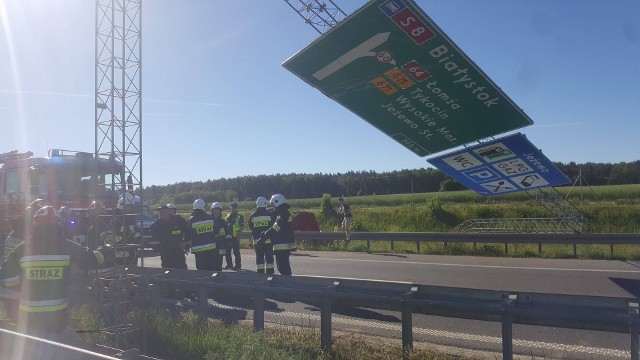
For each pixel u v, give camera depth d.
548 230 23.02
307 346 6.84
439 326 8.66
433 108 8.08
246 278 7.55
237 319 9.25
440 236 18.70
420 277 13.23
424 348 7.30
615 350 7.20
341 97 8.42
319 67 7.90
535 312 5.38
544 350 7.27
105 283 8.23
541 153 8.20
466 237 18.22
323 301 6.70
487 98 7.61
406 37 7.02
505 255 17.52
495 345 7.56
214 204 13.83
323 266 15.55
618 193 40.69
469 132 8.34
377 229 28.38
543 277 12.80
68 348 5.29
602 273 13.22
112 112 7.68
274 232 11.19
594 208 26.36
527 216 26.36
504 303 5.53
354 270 14.62
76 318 8.04
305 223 22.95
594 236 16.33
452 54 7.08
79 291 8.41
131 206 8.83
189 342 6.89
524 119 7.77
